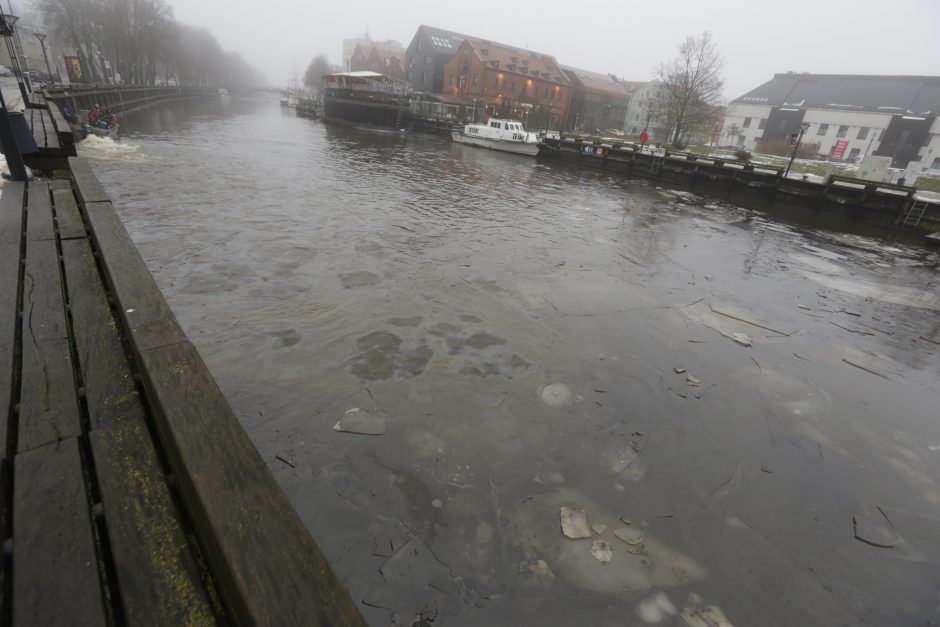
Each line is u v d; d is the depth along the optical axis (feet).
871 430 17.67
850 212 64.18
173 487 6.51
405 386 16.99
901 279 40.24
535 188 69.72
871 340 26.04
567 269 31.91
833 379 21.08
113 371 8.32
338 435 14.33
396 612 9.72
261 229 32.94
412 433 14.73
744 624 10.12
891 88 176.45
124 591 4.94
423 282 26.43
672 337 23.41
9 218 16.30
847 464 15.67
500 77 199.00
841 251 49.29
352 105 167.22
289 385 16.39
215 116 155.94
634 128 237.45
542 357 20.01
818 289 34.58
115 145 66.90
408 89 192.95
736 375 20.44
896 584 11.50
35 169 33.68
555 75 218.38
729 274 35.88
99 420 7.16
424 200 50.11
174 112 151.02
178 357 8.08
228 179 50.55
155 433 7.43
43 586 4.76
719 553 11.84
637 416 16.89
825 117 180.86
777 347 23.65
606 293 28.17
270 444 13.73
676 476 14.26
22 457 6.22
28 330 9.44
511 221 44.70
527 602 10.14
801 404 18.81
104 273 12.64
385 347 19.35
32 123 46.73
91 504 5.76
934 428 18.29
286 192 46.55
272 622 4.62
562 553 11.32
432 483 12.97
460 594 10.17
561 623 9.79
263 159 69.41
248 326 19.80
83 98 92.22
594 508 12.76
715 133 192.13
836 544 12.50
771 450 15.94
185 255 26.73
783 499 13.87
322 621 4.74
